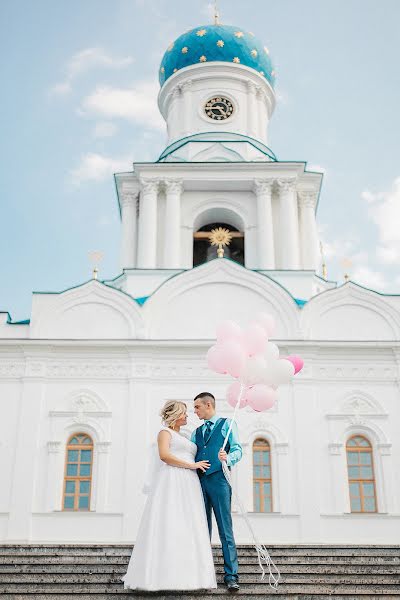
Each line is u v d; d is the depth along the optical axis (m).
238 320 24.77
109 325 24.50
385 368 23.91
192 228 30.45
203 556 8.74
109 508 21.83
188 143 32.75
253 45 35.53
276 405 23.30
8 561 12.83
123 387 23.55
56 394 23.41
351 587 10.13
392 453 22.78
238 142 32.66
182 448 9.44
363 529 21.64
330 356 24.02
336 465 22.50
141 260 29.12
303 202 31.94
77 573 11.18
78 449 22.94
